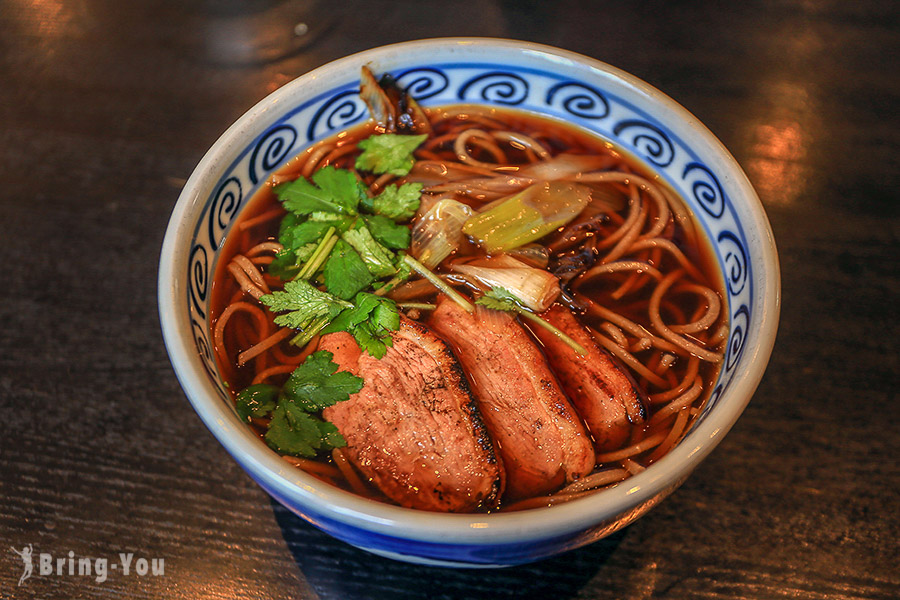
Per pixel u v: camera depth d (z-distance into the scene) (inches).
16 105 18.1
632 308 14.1
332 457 12.7
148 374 15.2
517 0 19.8
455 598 13.4
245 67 18.6
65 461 14.4
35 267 16.2
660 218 14.7
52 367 15.2
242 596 13.3
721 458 14.4
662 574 13.5
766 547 13.7
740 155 17.5
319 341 13.6
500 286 13.7
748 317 12.5
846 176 17.3
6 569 13.5
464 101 15.9
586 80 14.9
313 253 14.1
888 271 16.3
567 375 13.3
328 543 13.7
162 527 13.8
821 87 18.5
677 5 19.8
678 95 18.3
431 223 14.4
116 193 17.0
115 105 18.1
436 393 12.8
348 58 14.8
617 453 12.9
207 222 13.5
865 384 15.1
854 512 14.0
